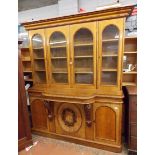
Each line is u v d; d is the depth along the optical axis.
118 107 2.17
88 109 2.25
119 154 2.24
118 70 2.17
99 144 2.36
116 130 2.24
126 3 2.75
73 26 2.31
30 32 2.62
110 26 2.14
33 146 2.51
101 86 2.30
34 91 2.66
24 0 3.08
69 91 2.42
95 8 2.98
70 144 2.53
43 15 3.44
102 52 2.24
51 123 2.68
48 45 2.53
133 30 2.57
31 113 2.82
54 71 2.64
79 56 2.42
